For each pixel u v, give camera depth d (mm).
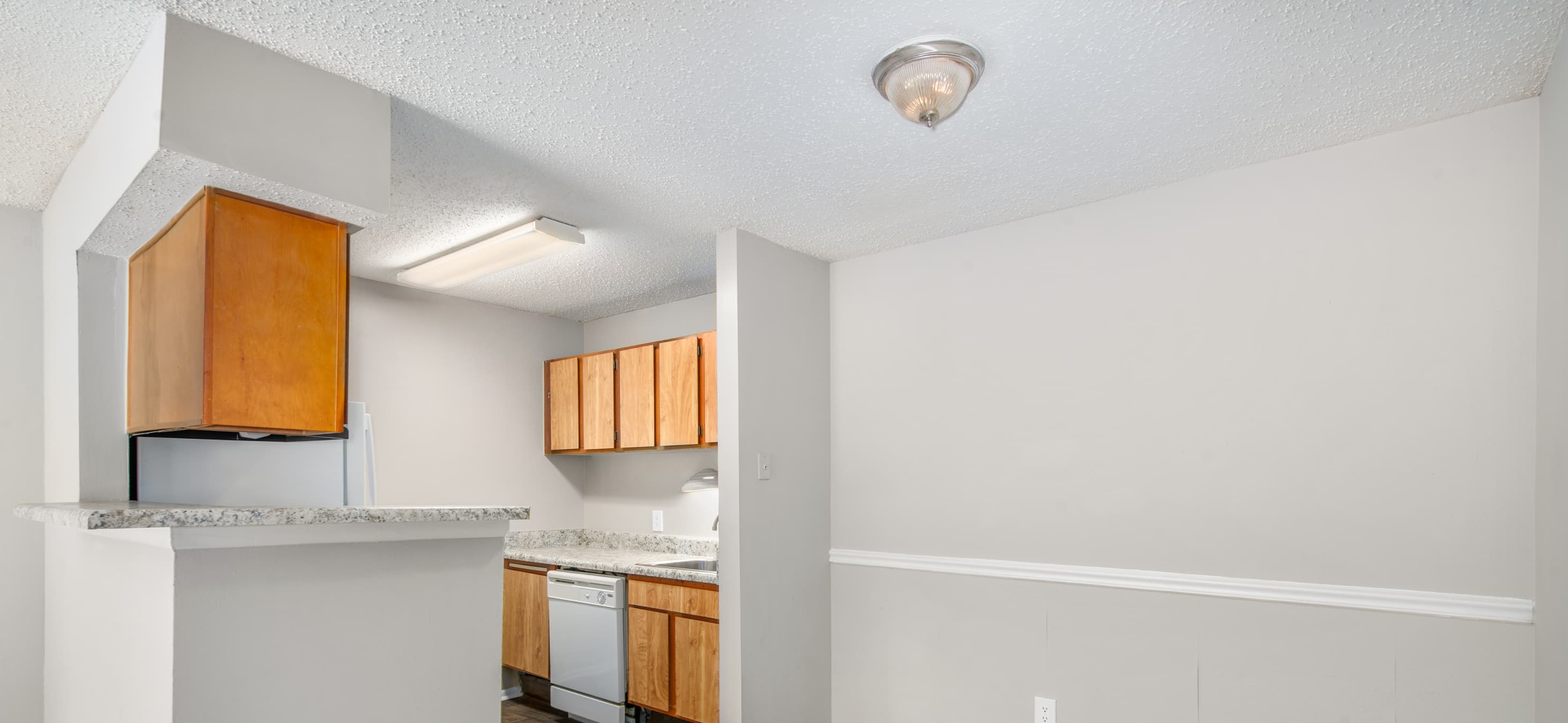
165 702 1416
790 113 2129
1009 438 3021
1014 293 3061
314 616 1618
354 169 1896
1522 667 2014
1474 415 2127
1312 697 2312
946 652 3105
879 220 3059
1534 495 2027
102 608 1850
